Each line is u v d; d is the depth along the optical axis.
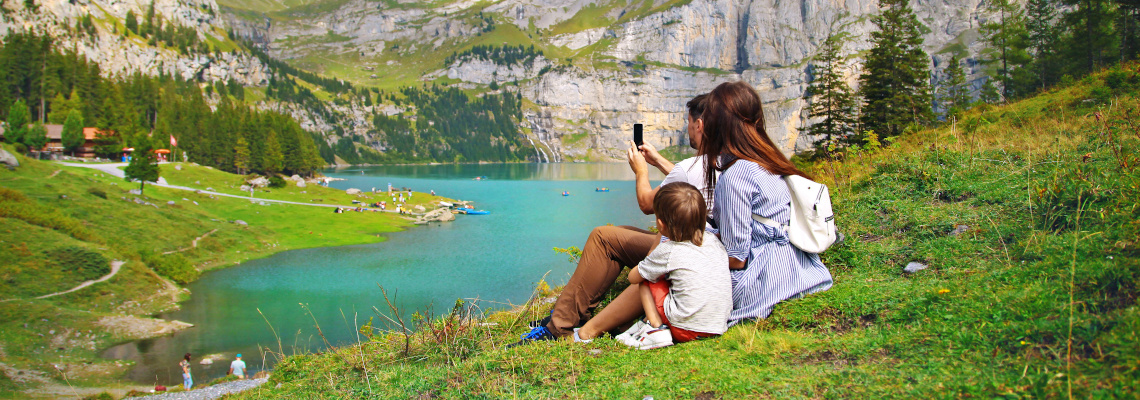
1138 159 4.88
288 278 43.69
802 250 3.66
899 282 4.00
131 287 36.12
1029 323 2.66
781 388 2.62
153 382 22.89
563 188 142.75
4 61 133.62
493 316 5.85
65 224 42.00
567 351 3.63
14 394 20.97
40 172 62.97
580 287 4.08
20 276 33.41
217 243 52.91
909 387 2.39
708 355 3.14
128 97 147.75
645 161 4.09
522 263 50.31
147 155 70.06
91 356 26.03
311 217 73.06
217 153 124.56
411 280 43.47
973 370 2.43
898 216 5.71
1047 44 48.53
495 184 156.50
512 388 3.19
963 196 6.08
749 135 3.50
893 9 38.38
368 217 77.56
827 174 9.49
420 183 155.62
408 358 4.65
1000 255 4.18
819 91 40.94
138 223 52.03
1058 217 4.43
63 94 137.88
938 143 9.70
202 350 27.11
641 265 3.58
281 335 29.55
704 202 3.37
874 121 38.56
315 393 4.25
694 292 3.34
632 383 2.96
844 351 2.95
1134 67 12.53
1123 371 2.08
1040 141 7.97
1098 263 3.02
